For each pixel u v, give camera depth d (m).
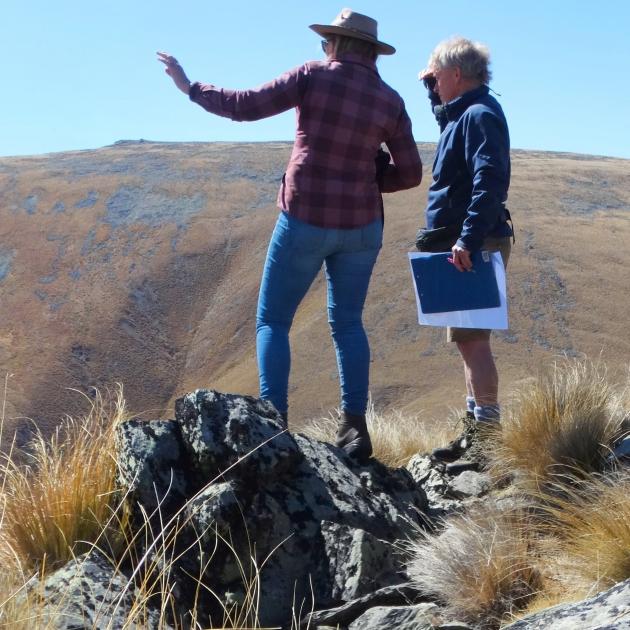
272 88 3.95
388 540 3.39
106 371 137.12
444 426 6.21
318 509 3.35
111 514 3.15
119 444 3.32
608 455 4.06
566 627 2.18
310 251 4.03
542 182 157.00
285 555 3.18
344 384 4.16
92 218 168.00
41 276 154.75
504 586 2.95
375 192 4.21
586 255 123.00
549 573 3.04
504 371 96.94
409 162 4.29
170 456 3.30
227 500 3.12
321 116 3.96
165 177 181.62
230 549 3.07
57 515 3.06
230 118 4.01
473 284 4.34
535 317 109.00
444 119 4.83
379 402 99.62
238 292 150.75
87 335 143.38
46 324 144.50
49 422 124.69
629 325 107.31
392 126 4.13
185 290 154.25
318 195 3.99
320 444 3.79
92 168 187.00
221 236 163.75
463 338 4.70
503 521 3.36
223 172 186.12
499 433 4.44
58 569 2.93
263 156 195.25
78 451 3.30
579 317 108.56
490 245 4.61
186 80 4.08
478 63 4.55
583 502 3.39
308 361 112.00
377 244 4.21
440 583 3.00
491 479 4.29
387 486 3.82
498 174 4.31
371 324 114.94
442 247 4.66
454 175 4.61
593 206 146.75
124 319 146.88
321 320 119.44
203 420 3.35
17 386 131.62
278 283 4.09
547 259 121.69
